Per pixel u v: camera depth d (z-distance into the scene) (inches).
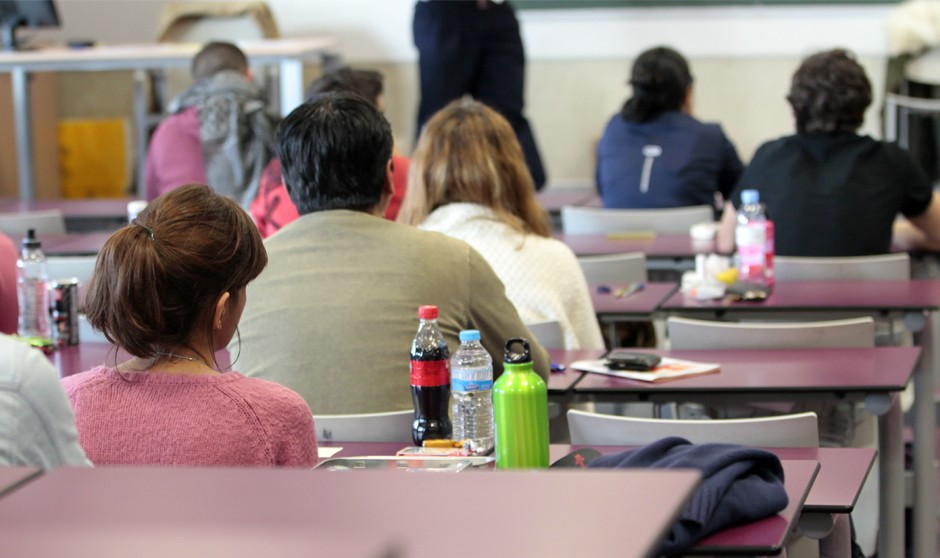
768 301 160.2
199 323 85.9
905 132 329.4
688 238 214.7
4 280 133.1
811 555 90.4
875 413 122.5
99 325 85.1
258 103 254.4
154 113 365.1
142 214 86.1
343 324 109.8
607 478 49.0
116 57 295.9
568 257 143.3
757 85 352.5
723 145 238.8
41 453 76.9
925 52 328.8
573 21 359.6
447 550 42.7
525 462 89.3
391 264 111.7
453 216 140.6
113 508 46.1
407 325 110.2
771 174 189.6
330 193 115.2
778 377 124.1
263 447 84.7
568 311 142.4
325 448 104.0
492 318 114.0
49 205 282.4
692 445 80.7
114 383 86.4
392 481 48.8
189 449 83.7
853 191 185.2
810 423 100.7
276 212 173.8
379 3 370.0
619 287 172.1
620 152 239.3
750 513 73.9
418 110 305.9
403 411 107.7
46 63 297.3
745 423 101.7
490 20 300.2
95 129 374.3
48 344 144.9
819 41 346.3
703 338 141.3
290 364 109.8
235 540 42.8
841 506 86.1
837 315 165.3
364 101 116.6
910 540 159.5
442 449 97.5
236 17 346.0
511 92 304.0
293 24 373.4
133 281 82.9
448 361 104.0
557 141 366.9
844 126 188.9
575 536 43.8
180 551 41.8
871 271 172.9
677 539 69.9
